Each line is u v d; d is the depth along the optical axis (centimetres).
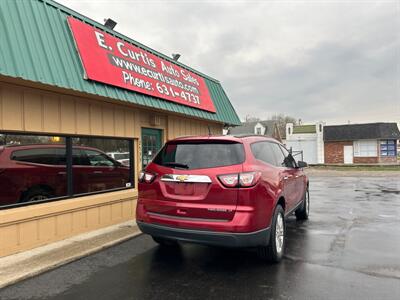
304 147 4391
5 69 474
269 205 474
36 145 609
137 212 512
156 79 864
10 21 512
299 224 759
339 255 532
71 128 661
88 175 719
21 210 559
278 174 541
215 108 1193
